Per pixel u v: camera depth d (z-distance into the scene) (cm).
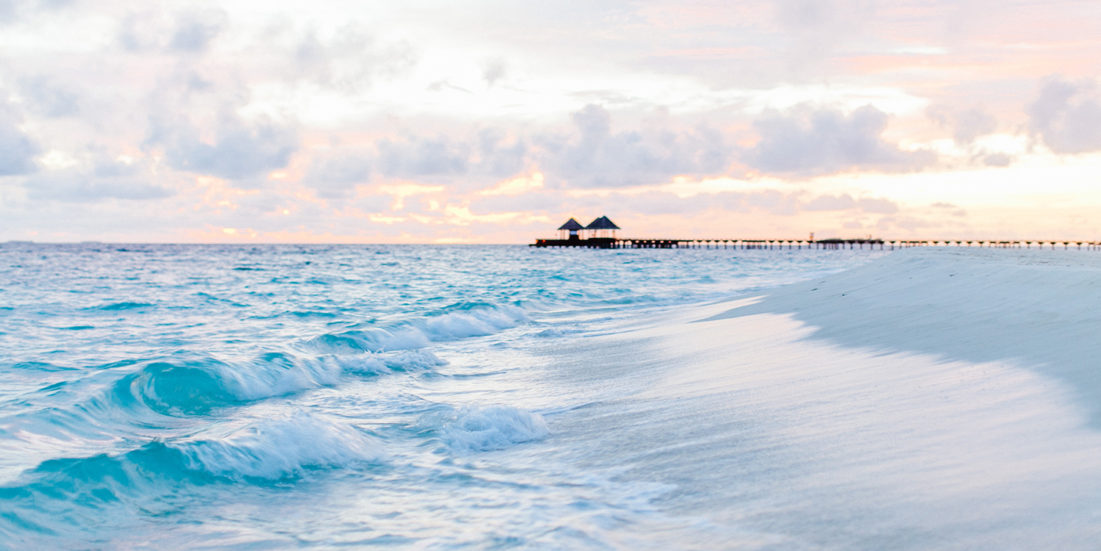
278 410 766
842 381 696
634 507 418
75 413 680
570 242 14500
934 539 317
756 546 339
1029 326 770
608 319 1789
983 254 2358
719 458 494
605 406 737
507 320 1725
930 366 693
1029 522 316
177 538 418
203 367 853
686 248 15925
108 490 471
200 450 534
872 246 16000
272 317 1900
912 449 444
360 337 1273
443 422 689
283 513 456
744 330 1261
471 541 388
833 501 380
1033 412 475
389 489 496
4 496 441
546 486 477
